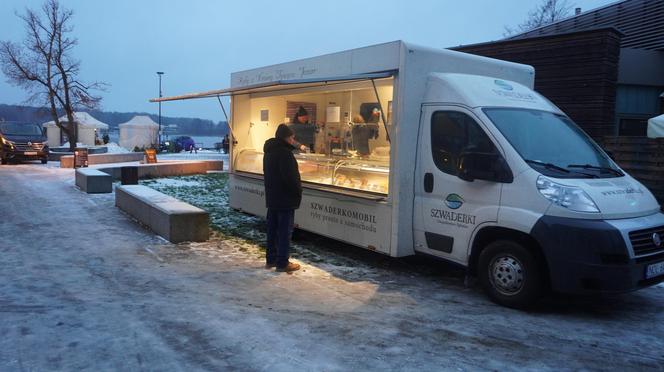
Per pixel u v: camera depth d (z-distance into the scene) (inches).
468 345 165.9
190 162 753.0
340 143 297.7
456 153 219.8
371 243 249.0
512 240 200.5
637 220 189.6
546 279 195.2
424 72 236.5
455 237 219.0
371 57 249.3
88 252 271.3
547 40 488.1
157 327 172.6
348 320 184.9
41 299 196.2
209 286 219.8
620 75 500.7
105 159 920.9
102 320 177.0
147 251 277.0
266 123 361.4
